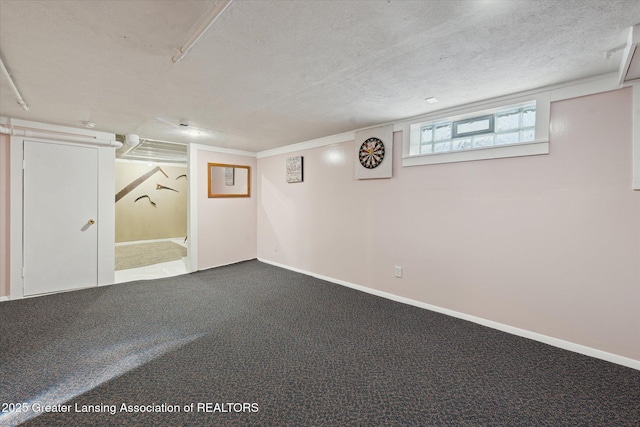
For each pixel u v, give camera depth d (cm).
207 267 512
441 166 316
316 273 464
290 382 199
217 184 528
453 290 311
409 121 340
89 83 237
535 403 181
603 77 223
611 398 185
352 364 221
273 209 545
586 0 138
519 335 267
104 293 379
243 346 246
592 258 232
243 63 204
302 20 155
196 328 280
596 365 220
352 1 139
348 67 211
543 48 185
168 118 339
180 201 877
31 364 216
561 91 241
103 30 163
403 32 167
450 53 192
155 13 148
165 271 497
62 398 180
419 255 338
